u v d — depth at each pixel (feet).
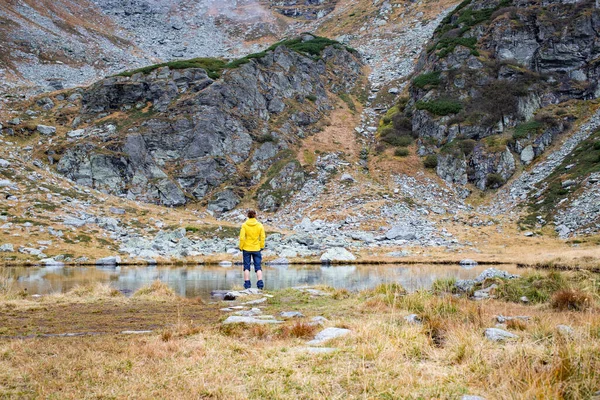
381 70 285.23
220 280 67.41
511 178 177.78
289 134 210.59
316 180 187.32
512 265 99.35
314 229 149.18
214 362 18.52
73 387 15.74
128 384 15.99
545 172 171.83
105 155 173.37
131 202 161.89
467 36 229.86
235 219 169.17
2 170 147.84
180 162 187.42
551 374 15.19
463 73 208.74
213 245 126.52
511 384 15.07
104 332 25.80
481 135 191.01
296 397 14.58
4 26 283.18
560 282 42.55
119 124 193.77
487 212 165.27
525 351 17.79
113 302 39.01
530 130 186.50
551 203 152.76
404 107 226.79
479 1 251.60
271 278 71.41
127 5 402.72
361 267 98.73
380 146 204.03
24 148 176.24
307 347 20.92
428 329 23.03
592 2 215.31
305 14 424.46
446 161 186.29
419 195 176.14
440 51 227.20
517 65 208.03
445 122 197.06
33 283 61.67
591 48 205.57
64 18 335.88
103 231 126.82
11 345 21.31
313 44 274.98
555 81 202.18
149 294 43.88
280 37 382.42
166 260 107.96
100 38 330.34
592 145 168.35
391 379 16.07
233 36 386.11
